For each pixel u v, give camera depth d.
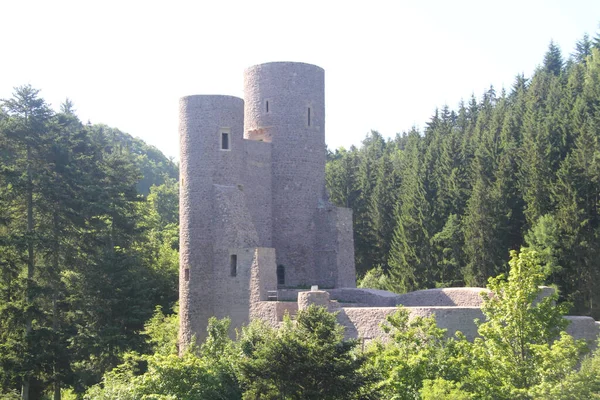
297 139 49.16
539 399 23.64
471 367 26.17
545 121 64.62
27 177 48.28
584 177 55.16
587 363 26.55
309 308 27.50
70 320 50.56
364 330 34.25
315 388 24.38
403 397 25.30
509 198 60.16
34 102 51.44
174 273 64.56
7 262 46.69
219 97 45.31
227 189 44.16
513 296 26.72
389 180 79.44
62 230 51.38
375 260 77.50
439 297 39.16
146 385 27.86
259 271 41.22
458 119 97.50
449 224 64.00
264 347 25.34
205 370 28.61
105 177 59.12
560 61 98.38
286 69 49.44
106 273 49.44
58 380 45.94
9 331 46.53
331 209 48.78
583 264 52.28
